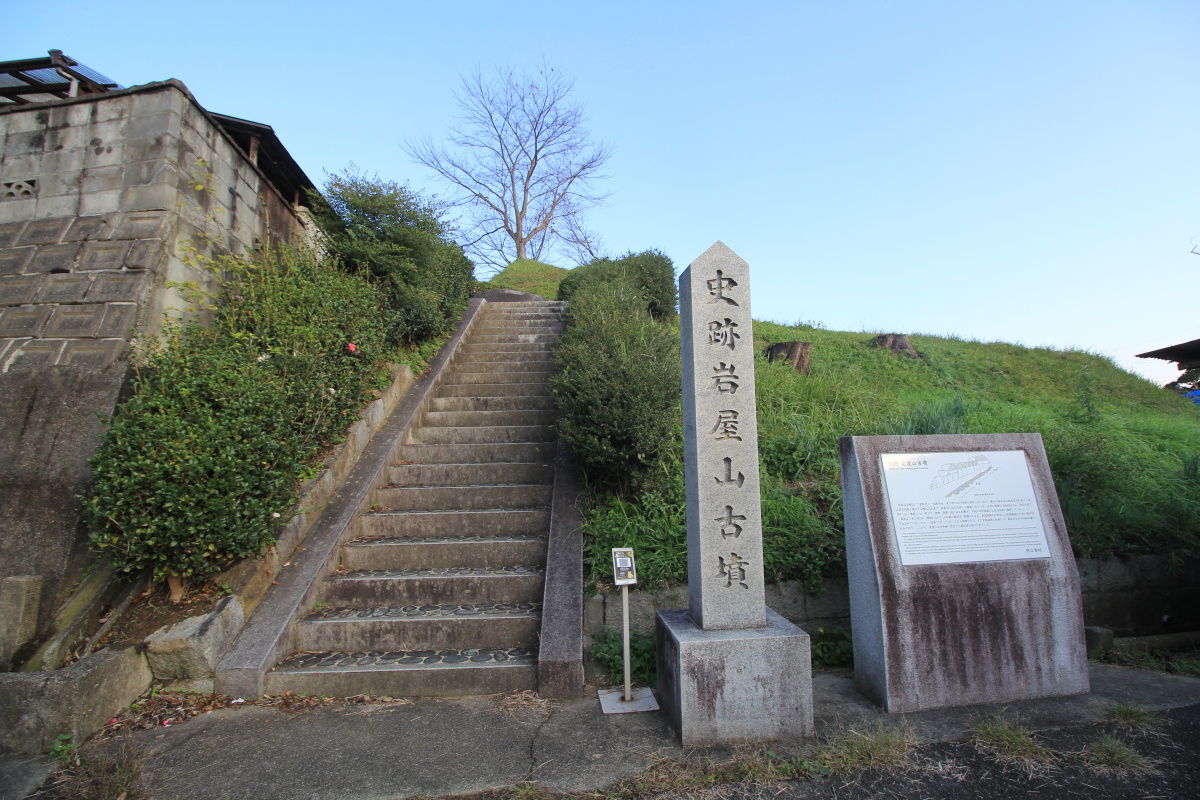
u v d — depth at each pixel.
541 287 17.98
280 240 8.09
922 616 3.84
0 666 3.76
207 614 4.14
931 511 4.05
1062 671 3.95
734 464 3.73
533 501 6.14
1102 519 5.23
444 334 10.10
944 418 6.78
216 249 6.67
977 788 2.96
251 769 3.16
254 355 5.45
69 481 4.65
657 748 3.33
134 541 3.99
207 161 6.64
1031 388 10.51
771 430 6.71
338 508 5.59
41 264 5.89
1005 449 4.28
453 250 10.63
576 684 3.98
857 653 4.09
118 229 6.00
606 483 5.79
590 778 3.07
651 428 5.25
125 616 4.23
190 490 4.06
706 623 3.61
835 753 3.22
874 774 3.08
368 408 6.88
